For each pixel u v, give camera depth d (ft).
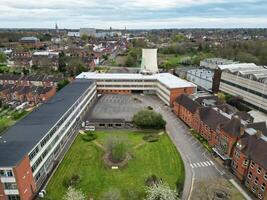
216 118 251.19
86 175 203.41
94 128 288.51
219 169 213.25
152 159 227.40
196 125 280.92
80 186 189.78
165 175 203.51
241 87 374.84
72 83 391.86
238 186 192.75
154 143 257.14
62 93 329.93
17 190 163.94
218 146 236.22
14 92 396.16
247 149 193.77
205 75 483.51
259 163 177.68
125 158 227.40
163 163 221.05
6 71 598.34
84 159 226.99
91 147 248.52
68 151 241.14
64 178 199.31
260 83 334.65
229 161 215.31
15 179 160.45
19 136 197.98
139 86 440.86
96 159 227.20
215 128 241.35
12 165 157.69
